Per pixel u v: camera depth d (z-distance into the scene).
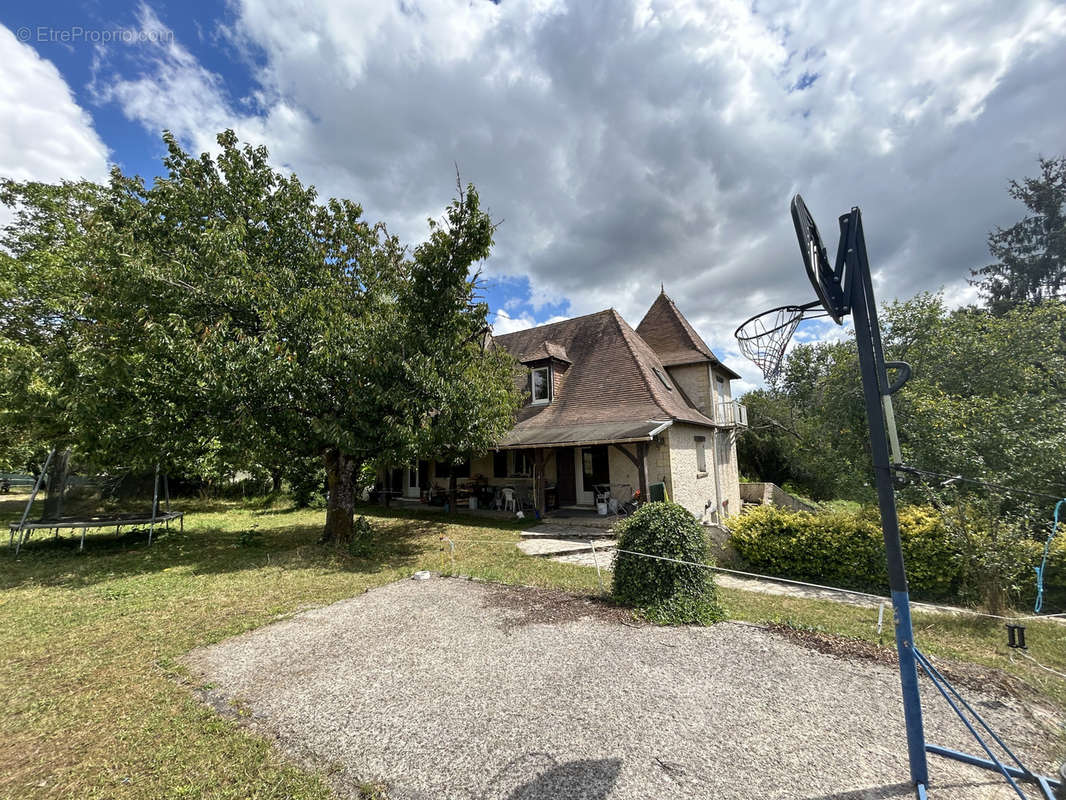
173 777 2.93
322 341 8.52
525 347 19.72
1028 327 11.52
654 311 20.55
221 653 4.87
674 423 13.78
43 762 3.09
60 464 11.55
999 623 6.13
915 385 11.53
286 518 15.71
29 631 5.57
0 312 15.37
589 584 7.45
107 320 9.23
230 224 9.20
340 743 3.24
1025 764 2.90
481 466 18.08
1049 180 23.70
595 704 3.71
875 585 8.17
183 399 9.10
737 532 9.86
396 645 5.00
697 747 3.12
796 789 2.69
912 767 2.61
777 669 4.35
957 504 7.23
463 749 3.14
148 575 8.28
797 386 24.80
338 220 11.60
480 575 7.98
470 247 9.30
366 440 9.08
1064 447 8.03
